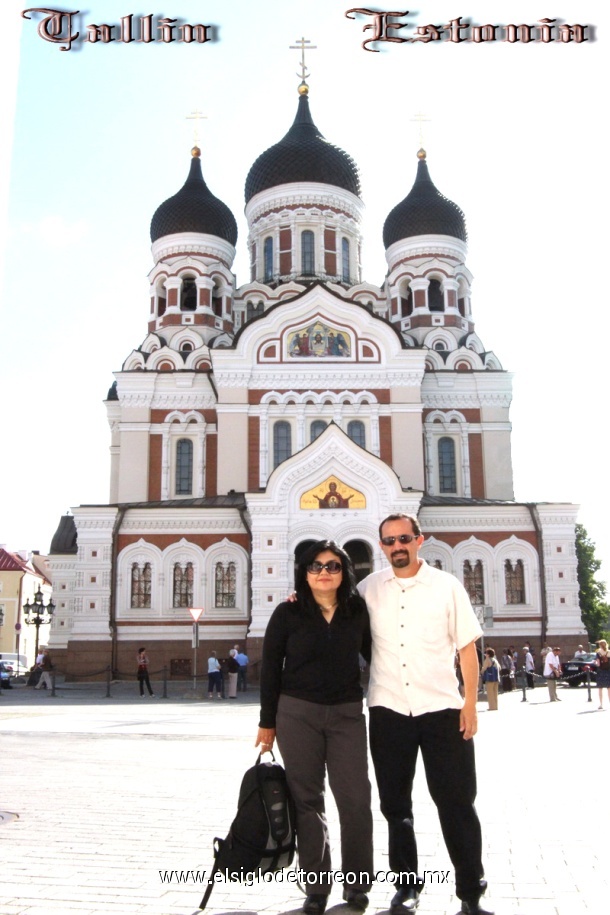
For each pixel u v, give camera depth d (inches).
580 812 424.8
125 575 1800.0
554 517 1840.6
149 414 2052.2
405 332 2252.7
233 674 1409.9
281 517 1668.3
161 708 1162.6
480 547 1831.9
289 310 1975.9
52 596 2188.7
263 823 268.5
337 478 1683.1
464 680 288.2
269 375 1955.0
